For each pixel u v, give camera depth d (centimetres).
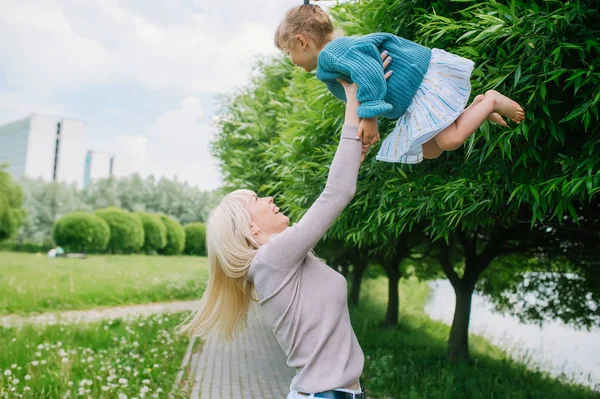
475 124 157
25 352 679
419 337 1105
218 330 186
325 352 160
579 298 841
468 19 312
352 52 160
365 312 1510
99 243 3803
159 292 1791
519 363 833
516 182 309
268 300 164
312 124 480
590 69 237
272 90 1008
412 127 160
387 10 356
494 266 998
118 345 825
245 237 174
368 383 714
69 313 1321
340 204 158
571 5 234
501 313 1048
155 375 627
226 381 723
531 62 260
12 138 12356
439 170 374
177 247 4338
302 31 180
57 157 11975
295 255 160
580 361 918
